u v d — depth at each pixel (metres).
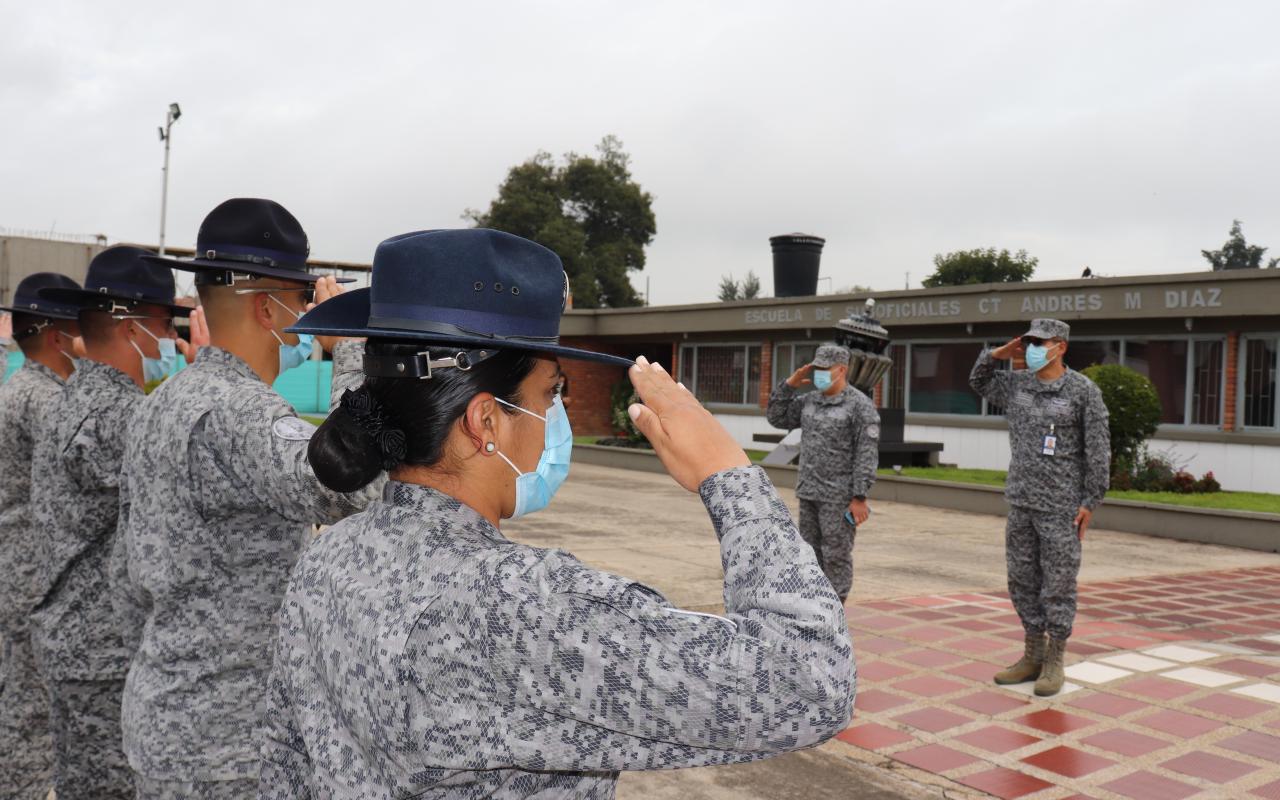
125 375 2.92
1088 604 7.91
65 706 2.75
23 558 3.44
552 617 1.00
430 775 1.02
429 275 1.14
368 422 1.15
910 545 10.81
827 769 4.29
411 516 1.14
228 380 2.11
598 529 11.27
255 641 2.09
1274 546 10.95
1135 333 15.69
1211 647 6.46
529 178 50.00
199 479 2.00
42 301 4.11
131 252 2.95
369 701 1.04
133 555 2.07
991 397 5.75
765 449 21.02
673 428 1.19
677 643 1.01
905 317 17.91
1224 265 46.75
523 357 1.20
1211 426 14.96
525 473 1.21
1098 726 4.86
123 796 2.79
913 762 4.38
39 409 3.57
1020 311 16.23
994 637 6.58
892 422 17.16
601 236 51.25
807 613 1.07
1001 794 4.04
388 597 1.07
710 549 10.02
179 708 2.03
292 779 1.20
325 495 1.82
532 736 1.01
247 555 2.07
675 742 1.01
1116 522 12.38
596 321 23.66
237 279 2.24
